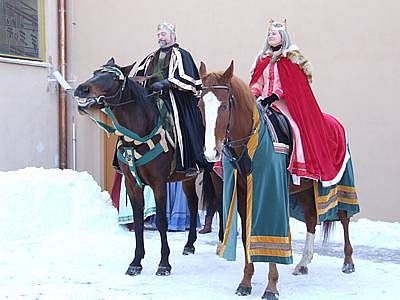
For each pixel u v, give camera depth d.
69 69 11.52
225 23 10.06
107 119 5.78
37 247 7.20
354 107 8.84
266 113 5.05
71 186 8.50
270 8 9.61
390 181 8.58
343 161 5.66
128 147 5.84
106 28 11.23
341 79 8.95
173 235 8.51
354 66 8.84
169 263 6.34
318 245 7.68
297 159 5.01
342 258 6.81
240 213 5.00
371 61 8.72
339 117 8.96
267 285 5.14
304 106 5.25
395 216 8.54
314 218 5.82
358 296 5.06
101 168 11.34
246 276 5.13
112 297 5.06
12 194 7.79
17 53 10.79
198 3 10.32
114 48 11.17
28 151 10.88
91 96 5.46
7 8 10.62
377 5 8.67
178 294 5.15
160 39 6.56
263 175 4.70
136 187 6.02
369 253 7.18
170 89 6.29
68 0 11.55
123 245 7.40
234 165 4.77
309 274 5.88
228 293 5.17
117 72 5.60
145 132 5.82
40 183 8.12
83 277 5.78
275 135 4.88
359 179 8.80
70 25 11.54
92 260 6.54
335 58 8.99
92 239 7.68
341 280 5.64
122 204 8.62
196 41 10.34
